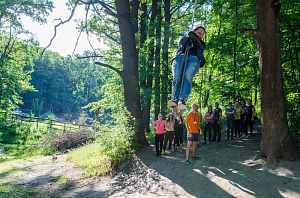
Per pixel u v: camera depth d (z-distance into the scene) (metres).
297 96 9.11
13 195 6.72
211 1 15.83
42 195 6.76
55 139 17.83
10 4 23.34
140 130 11.88
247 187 5.54
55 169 10.52
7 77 25.47
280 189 5.04
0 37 26.03
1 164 11.90
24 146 18.61
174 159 8.98
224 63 16.75
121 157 9.94
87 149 13.78
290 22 9.50
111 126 11.27
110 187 7.29
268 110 6.98
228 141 11.25
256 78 13.76
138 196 6.03
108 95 21.98
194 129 8.25
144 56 17.12
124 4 12.15
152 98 19.20
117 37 20.70
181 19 18.72
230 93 14.38
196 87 18.12
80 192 7.00
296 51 10.27
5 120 26.11
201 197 5.50
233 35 14.73
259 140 10.45
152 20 17.72
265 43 6.99
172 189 6.32
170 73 17.06
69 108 103.75
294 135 8.44
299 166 6.00
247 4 12.10
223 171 6.77
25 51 28.08
